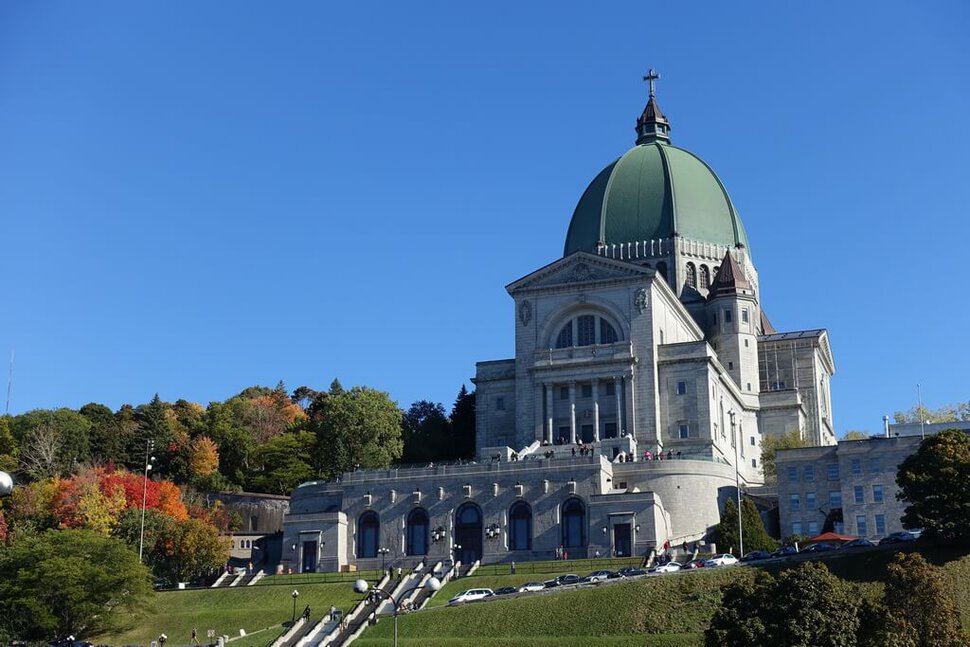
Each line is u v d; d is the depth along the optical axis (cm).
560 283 18275
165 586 15350
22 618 13062
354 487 16038
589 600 11944
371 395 19775
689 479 15662
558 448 16925
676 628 11306
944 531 12362
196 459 19988
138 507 16400
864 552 12456
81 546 13612
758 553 13088
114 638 13262
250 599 13862
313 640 12081
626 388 17650
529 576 13612
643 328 17812
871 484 15325
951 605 10250
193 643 12788
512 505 15400
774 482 18625
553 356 18025
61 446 19725
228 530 17988
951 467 12556
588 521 15038
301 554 15738
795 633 9400
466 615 12075
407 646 11475
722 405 18750
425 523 15675
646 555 14512
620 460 16138
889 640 9544
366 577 14538
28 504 16675
